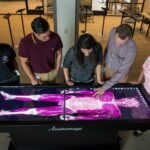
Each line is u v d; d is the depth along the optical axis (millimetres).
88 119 1596
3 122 1545
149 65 1998
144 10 6738
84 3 6711
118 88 1952
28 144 1978
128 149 2217
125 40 1844
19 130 1646
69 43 3570
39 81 2373
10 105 1726
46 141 1940
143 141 2318
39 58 2135
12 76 2131
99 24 6367
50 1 6742
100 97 1834
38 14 7047
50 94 1858
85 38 1703
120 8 7281
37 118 1597
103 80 2342
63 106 1724
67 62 2018
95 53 1900
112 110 1697
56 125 1539
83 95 1852
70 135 1852
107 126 1554
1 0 8797
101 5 7137
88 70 2051
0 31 5582
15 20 6523
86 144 2010
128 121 1579
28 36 2010
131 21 5984
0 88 1927
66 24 3369
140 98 1837
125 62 2006
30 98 1806
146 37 5496
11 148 2084
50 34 2029
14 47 4547
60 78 2949
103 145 2037
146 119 1603
